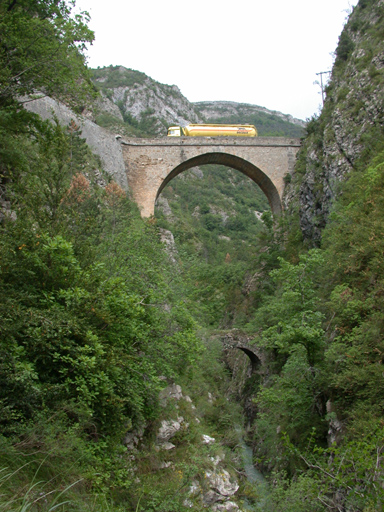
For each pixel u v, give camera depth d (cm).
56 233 959
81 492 676
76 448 734
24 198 976
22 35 1271
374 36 3497
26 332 751
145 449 1133
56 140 1079
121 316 952
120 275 1225
